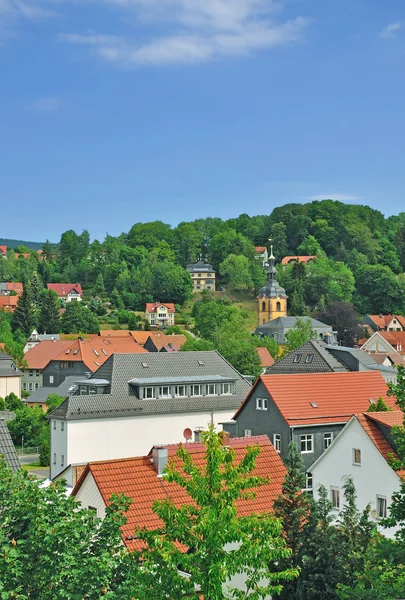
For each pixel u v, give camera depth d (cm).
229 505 2492
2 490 2605
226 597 2517
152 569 2523
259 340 17712
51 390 13700
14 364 14225
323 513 3519
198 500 2530
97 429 7669
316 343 9862
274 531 2512
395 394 3269
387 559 3077
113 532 2611
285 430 6644
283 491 3628
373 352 17275
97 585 2452
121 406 7850
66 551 2469
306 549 3400
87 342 15350
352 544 3397
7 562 2359
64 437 7562
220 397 8400
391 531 4856
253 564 2467
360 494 5169
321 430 6750
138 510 3659
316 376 7125
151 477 3850
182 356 8838
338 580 3269
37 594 2438
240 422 7094
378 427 5178
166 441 8006
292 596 3416
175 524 2548
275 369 9594
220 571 2403
